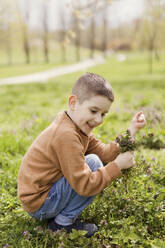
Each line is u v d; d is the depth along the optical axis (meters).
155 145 4.60
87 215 2.63
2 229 2.47
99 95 2.15
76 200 2.33
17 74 29.55
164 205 2.66
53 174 2.28
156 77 18.52
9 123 6.33
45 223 2.52
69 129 2.20
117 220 2.52
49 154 2.23
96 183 2.19
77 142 2.19
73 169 2.15
